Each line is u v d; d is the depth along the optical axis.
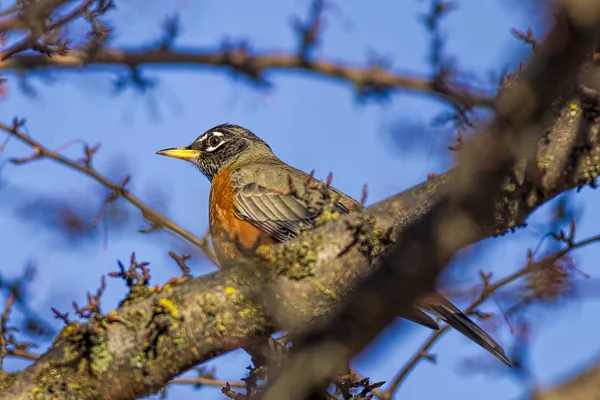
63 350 9.73
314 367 6.27
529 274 11.09
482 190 5.54
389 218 9.48
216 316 9.70
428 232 5.70
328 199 11.26
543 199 9.96
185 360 9.75
